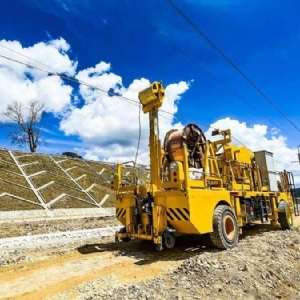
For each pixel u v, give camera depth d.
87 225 14.00
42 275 5.44
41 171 28.44
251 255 6.10
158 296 3.95
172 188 7.15
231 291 4.26
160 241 6.65
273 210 11.37
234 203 8.63
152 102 8.18
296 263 6.15
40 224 14.68
